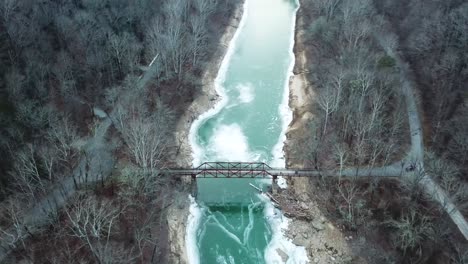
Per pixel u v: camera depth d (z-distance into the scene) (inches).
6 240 3248.0
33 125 3887.8
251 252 3649.1
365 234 3627.0
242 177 4037.9
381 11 5684.1
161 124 4377.5
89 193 3710.6
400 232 3430.1
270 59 5797.2
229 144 4589.1
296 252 3624.5
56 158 3740.2
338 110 4367.6
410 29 5221.5
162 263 3476.9
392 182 3821.4
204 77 5324.8
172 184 4040.4
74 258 3284.9
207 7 5861.2
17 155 3595.0
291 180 4089.6
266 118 4901.6
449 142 3850.9
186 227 3804.1
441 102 4185.5
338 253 3575.3
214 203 4010.8
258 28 6422.2
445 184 3506.4
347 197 3801.7
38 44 4505.4
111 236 3469.5
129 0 5300.2
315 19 6063.0
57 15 4717.0
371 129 4010.8
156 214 3779.5
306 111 4758.9
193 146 4544.8
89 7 4965.6
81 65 4628.4
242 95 5211.6
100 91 4616.1
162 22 5255.9
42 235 3390.7
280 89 5295.3
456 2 4995.1
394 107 4352.9
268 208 3951.8
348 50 4889.3
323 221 3779.5
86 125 4343.0
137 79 4781.0
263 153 4488.2
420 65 4817.9
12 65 4222.4
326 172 3986.2
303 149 4330.7
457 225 3452.3
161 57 4987.7
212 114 4948.3
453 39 4574.3
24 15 4643.2
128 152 4126.5
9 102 3983.8
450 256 3245.6
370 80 4165.8
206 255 3627.0
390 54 5093.5
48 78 4443.9
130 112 4360.2
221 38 6038.4
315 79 5113.2
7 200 3412.9
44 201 3624.5
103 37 4771.2
